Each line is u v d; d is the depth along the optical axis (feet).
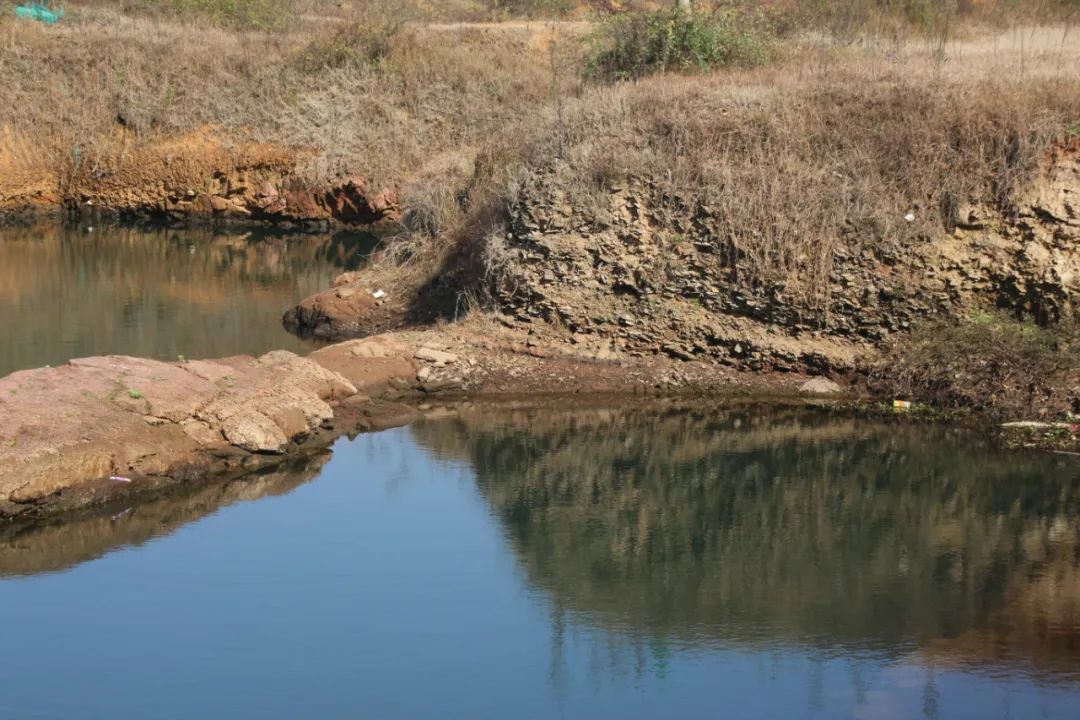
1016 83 52.11
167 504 37.68
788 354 49.44
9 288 69.46
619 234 51.44
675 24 70.85
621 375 50.26
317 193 90.38
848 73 57.67
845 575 34.55
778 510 39.45
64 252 81.76
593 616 31.86
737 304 50.14
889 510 39.34
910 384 48.06
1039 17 83.97
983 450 43.91
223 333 58.49
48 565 33.76
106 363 41.29
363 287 60.49
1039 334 47.19
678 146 52.21
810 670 28.86
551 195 52.70
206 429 40.06
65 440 36.68
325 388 45.98
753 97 54.44
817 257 49.16
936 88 52.47
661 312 50.72
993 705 26.96
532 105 84.53
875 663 29.30
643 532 37.73
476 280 55.57
